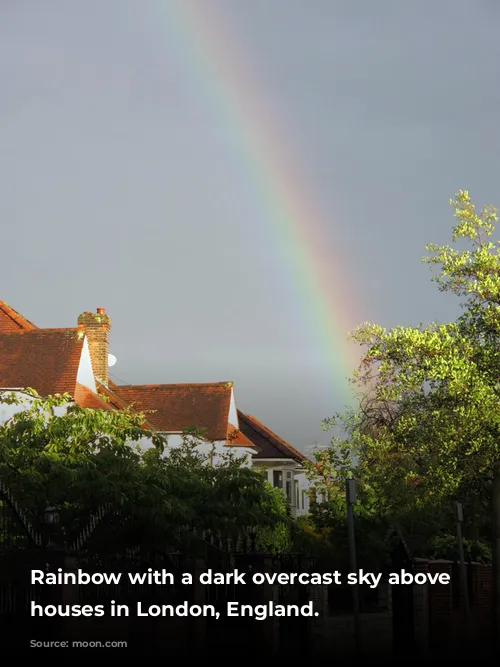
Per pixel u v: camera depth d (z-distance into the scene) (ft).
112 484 53.78
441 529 115.44
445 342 79.77
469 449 76.89
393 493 94.63
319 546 86.22
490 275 81.15
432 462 80.18
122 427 65.82
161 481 56.59
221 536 64.13
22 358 118.21
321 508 102.22
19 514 46.55
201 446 132.67
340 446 95.55
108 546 53.57
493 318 80.74
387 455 84.28
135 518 55.62
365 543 92.58
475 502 104.47
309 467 109.81
